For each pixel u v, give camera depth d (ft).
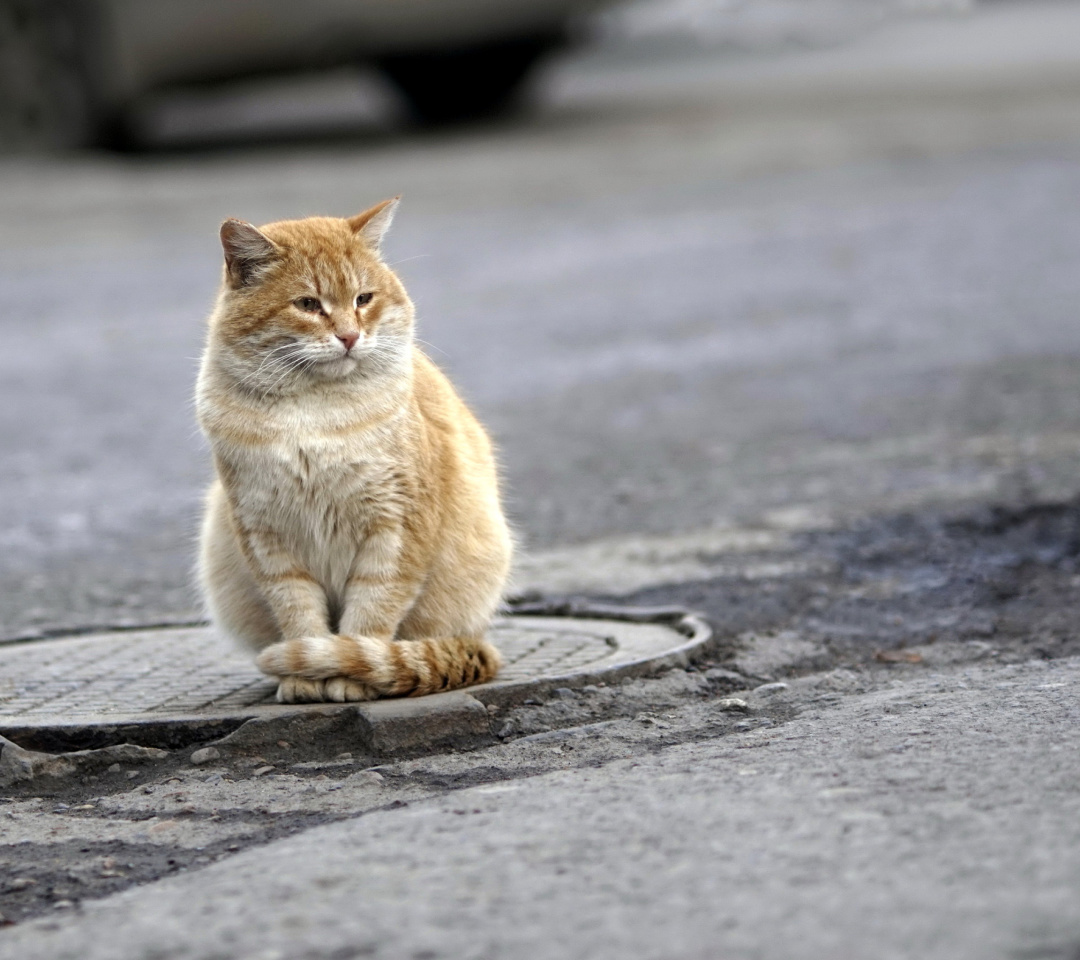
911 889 15.92
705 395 61.05
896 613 32.30
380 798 21.42
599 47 240.73
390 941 15.39
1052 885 15.75
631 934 15.24
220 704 25.62
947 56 215.72
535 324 77.66
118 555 41.65
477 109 165.58
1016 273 83.25
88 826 20.89
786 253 94.53
